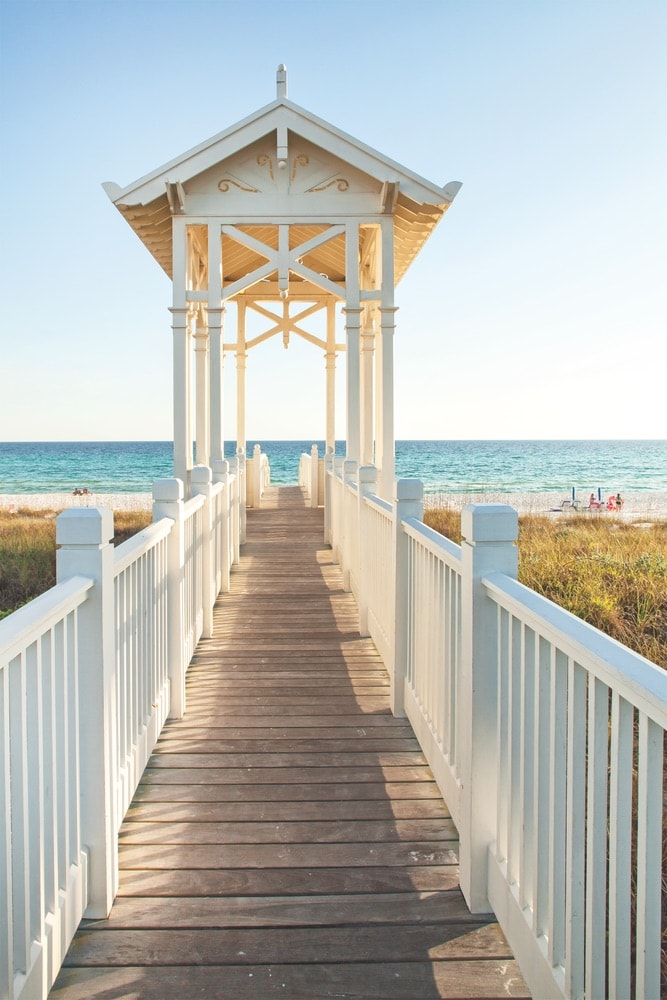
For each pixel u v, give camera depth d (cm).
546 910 169
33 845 165
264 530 1110
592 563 870
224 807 273
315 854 240
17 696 153
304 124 674
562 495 3647
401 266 927
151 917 205
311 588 687
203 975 181
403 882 224
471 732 211
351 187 711
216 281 707
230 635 525
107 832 207
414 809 271
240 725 356
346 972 183
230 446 8838
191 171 671
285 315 1159
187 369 715
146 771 304
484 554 212
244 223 706
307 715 370
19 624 148
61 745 188
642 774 114
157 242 787
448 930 201
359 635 524
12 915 150
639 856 116
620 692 120
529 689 182
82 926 201
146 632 310
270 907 211
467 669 217
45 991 170
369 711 375
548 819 168
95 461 6291
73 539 203
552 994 158
